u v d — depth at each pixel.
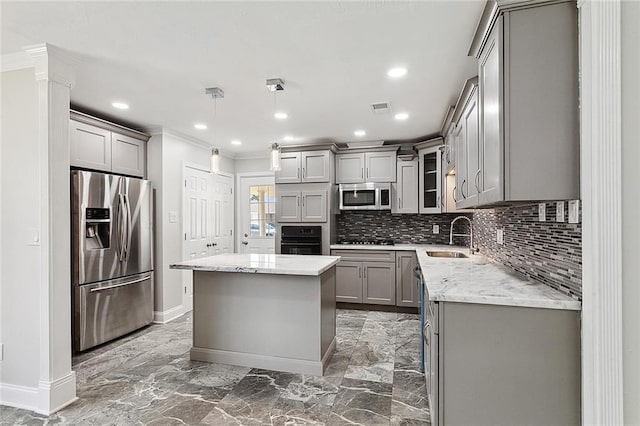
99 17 1.79
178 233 4.29
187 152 4.48
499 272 2.29
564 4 1.51
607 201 1.31
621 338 1.30
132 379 2.62
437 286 1.83
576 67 1.50
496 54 1.62
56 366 2.20
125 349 3.24
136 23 1.85
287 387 2.48
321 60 2.28
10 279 2.27
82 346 3.09
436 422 1.67
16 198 2.25
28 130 2.22
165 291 4.07
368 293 4.53
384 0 1.65
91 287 3.19
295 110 3.34
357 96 2.95
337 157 4.94
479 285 1.85
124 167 3.71
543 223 1.90
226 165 5.44
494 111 1.67
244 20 1.81
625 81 1.30
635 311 1.30
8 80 2.27
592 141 1.35
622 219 1.30
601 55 1.32
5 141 2.27
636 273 1.30
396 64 2.34
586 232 1.39
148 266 3.87
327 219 4.72
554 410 1.54
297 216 4.85
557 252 1.74
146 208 3.84
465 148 2.58
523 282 1.93
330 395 2.36
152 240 3.95
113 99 3.04
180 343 3.39
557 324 1.54
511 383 1.59
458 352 1.64
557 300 1.52
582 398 1.48
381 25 1.87
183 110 3.35
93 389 2.46
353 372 2.71
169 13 1.75
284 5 1.68
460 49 2.13
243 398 2.33
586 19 1.38
